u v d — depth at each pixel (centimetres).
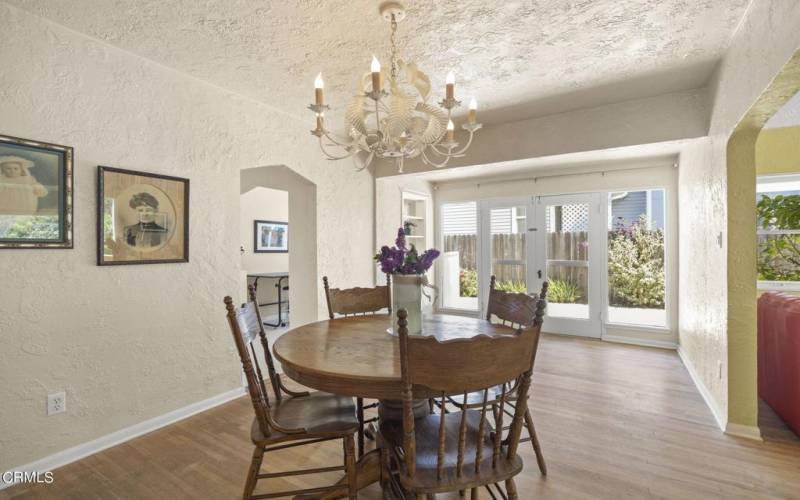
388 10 192
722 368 238
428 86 192
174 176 253
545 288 192
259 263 668
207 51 231
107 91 221
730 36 218
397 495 160
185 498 174
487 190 512
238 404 278
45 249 197
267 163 318
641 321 430
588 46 230
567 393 288
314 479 188
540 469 190
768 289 370
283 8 191
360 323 225
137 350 234
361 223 428
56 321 201
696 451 207
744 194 224
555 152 348
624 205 436
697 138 291
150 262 239
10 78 184
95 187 215
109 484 184
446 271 553
